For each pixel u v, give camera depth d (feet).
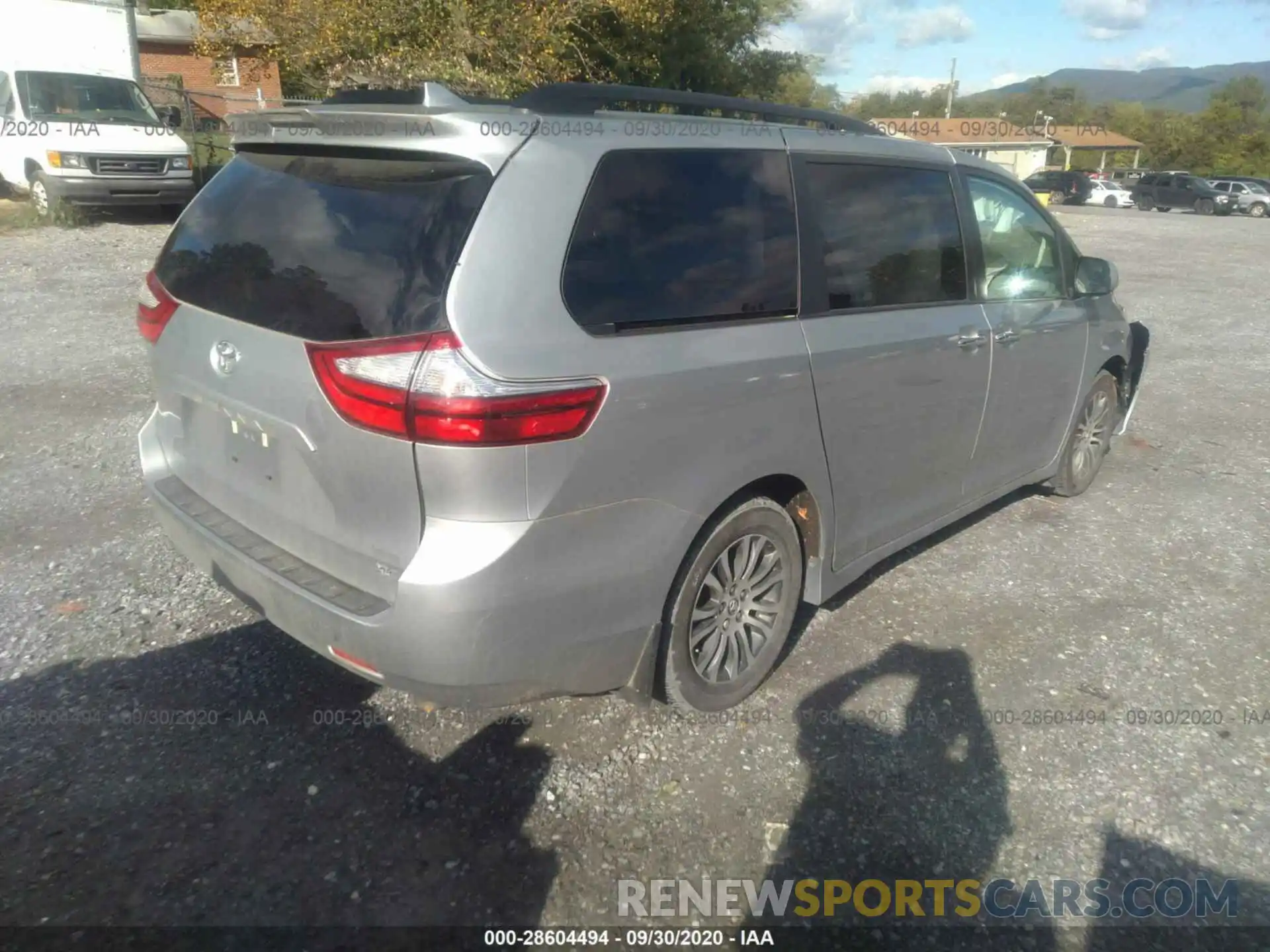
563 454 8.36
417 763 10.01
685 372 9.24
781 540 11.09
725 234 10.05
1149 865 9.18
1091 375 17.01
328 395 8.36
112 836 8.88
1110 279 16.20
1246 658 12.81
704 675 10.69
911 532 13.51
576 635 8.93
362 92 11.14
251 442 9.54
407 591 8.19
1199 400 25.99
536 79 54.85
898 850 9.21
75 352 24.66
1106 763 10.55
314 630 8.93
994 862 9.14
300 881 8.51
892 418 12.12
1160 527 17.11
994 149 178.09
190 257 10.31
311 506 9.07
